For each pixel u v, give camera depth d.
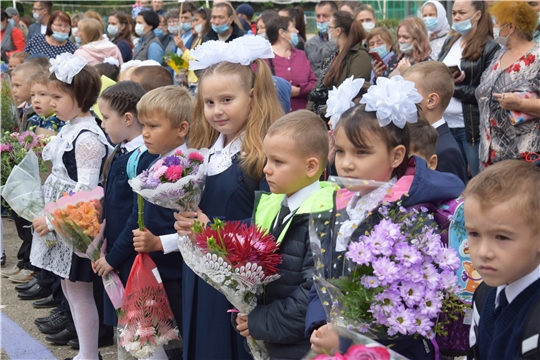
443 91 3.31
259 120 2.86
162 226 3.07
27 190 3.62
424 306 1.87
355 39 5.71
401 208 1.99
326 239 2.04
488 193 1.61
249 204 2.83
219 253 2.29
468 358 1.85
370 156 2.18
